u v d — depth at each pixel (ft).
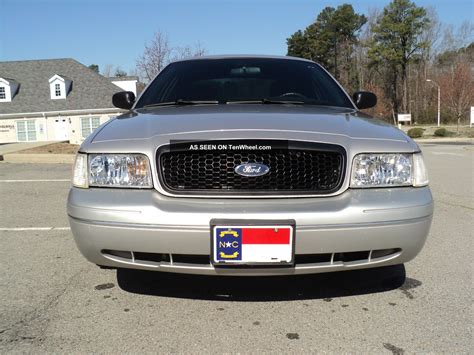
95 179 8.66
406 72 229.04
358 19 241.76
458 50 226.79
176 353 7.71
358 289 10.24
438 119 194.90
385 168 8.65
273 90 12.28
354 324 8.69
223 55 14.30
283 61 13.84
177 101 11.76
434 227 16.21
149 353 7.71
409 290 10.25
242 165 8.29
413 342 8.05
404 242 8.41
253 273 8.06
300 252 8.04
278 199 8.23
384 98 225.35
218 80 12.67
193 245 8.00
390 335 8.29
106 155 8.67
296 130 8.67
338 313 9.12
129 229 8.11
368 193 8.45
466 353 7.70
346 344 7.98
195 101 11.73
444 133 116.67
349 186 8.47
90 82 117.08
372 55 222.28
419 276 11.12
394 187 8.66
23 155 40.14
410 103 230.48
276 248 7.93
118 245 8.24
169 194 8.30
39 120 110.63
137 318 8.92
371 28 230.07
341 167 8.47
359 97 13.16
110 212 8.20
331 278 10.80
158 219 8.00
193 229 7.93
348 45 241.14
